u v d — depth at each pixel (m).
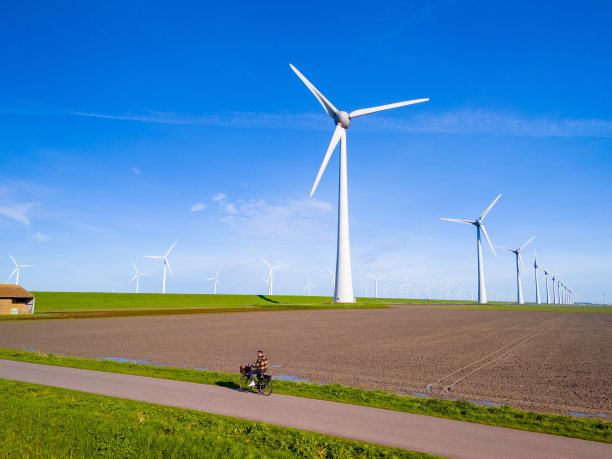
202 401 14.14
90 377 18.00
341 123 92.88
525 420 12.30
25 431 11.52
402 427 11.49
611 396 16.23
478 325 53.53
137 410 12.85
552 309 126.62
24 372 19.08
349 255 101.25
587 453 9.70
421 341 34.84
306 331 43.28
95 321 56.53
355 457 9.45
